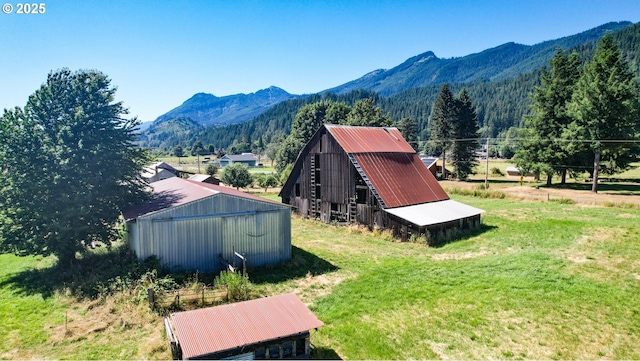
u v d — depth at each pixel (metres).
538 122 51.81
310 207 37.12
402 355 12.89
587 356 12.54
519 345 13.27
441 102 70.62
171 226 20.03
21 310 16.36
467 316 15.30
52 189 20.11
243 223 21.78
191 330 11.20
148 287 16.34
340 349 13.25
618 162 45.19
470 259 22.61
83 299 17.11
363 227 31.62
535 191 47.22
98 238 21.84
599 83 42.62
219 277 19.73
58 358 12.66
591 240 23.98
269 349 11.62
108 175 21.72
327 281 19.80
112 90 23.14
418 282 19.09
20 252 20.56
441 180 69.50
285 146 70.88
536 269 19.42
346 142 33.75
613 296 16.12
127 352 12.95
